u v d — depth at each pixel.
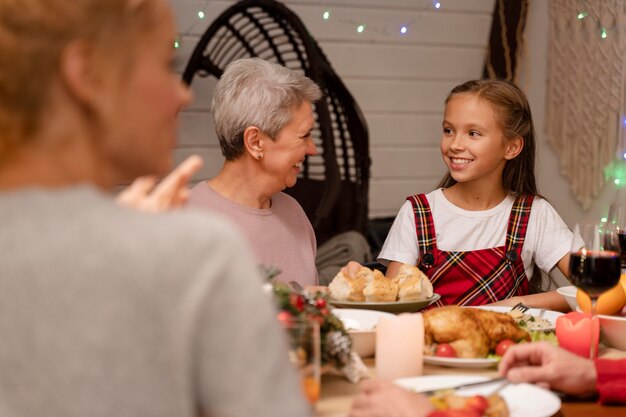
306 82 2.01
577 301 1.74
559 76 4.43
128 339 0.62
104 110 0.70
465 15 4.84
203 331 0.63
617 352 1.56
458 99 2.35
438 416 1.02
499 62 4.78
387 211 4.92
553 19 4.46
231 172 2.06
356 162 4.09
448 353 1.44
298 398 0.66
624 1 4.07
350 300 1.76
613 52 4.14
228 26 4.14
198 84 4.44
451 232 2.39
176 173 0.90
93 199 0.67
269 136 1.99
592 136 4.26
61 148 0.70
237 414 0.64
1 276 0.63
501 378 1.30
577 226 1.52
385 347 1.35
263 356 0.64
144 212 0.67
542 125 4.59
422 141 4.94
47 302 0.62
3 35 0.67
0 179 0.69
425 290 1.82
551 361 1.30
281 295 1.19
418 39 4.80
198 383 0.64
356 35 4.69
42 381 0.62
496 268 2.33
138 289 0.62
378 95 4.80
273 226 2.10
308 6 4.57
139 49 0.72
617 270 1.47
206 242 0.65
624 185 4.12
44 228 0.64
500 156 2.35
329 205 3.61
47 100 0.68
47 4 0.67
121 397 0.62
